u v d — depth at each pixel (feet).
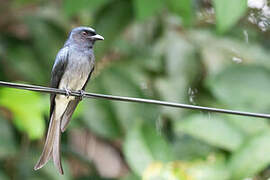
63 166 41.06
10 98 34.50
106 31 43.37
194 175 35.35
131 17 43.73
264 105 40.55
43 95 38.52
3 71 45.50
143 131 36.78
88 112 41.65
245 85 41.22
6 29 47.65
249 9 50.70
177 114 43.50
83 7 39.50
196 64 44.62
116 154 49.55
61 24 45.65
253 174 34.94
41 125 34.96
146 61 45.27
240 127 38.58
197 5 48.93
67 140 46.26
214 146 38.70
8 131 40.34
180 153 38.96
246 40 48.75
